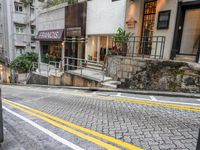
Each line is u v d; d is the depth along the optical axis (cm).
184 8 786
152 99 637
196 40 763
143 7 962
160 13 851
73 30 1466
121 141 313
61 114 487
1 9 2636
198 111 493
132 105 564
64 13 1572
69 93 864
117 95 731
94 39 1355
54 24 1747
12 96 900
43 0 2434
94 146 293
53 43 1781
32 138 324
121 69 877
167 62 702
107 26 1209
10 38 2484
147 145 299
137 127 380
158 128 374
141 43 982
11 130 363
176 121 416
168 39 825
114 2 1138
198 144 211
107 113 485
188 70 660
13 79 2402
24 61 2144
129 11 1016
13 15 2422
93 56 1376
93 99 678
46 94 888
